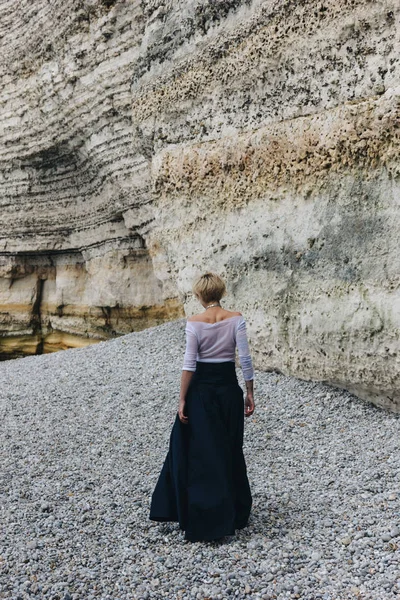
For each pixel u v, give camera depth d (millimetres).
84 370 9156
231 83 7836
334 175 6445
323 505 4461
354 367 6262
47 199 16109
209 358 4117
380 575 3502
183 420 4078
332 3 6383
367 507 4352
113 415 6957
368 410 6223
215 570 3703
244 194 7746
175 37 8820
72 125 13883
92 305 15367
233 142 7816
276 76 7199
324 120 6516
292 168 6961
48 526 4422
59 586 3617
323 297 6562
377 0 5914
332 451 5477
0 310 17750
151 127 9289
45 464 5660
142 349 10078
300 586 3477
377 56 5996
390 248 5812
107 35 12445
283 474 5098
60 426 6723
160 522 4395
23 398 7949
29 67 14836
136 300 14148
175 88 8758
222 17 8070
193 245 8648
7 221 17203
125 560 3918
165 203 9133
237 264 7863
